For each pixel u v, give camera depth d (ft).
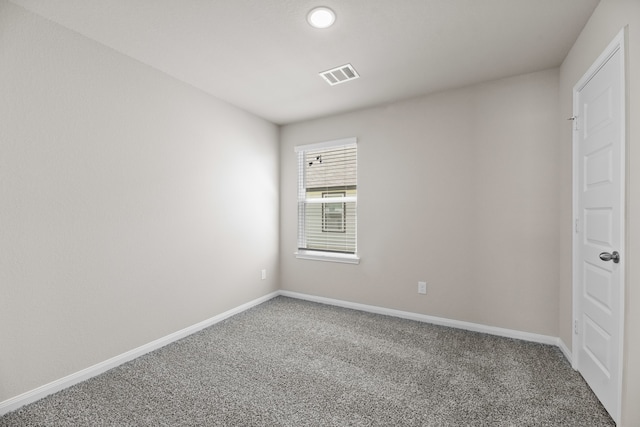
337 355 7.55
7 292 5.47
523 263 8.38
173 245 8.48
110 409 5.50
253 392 6.00
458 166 9.21
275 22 6.09
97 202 6.77
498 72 8.23
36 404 5.65
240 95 9.75
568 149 7.20
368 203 10.76
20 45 5.57
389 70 8.12
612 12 5.04
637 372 4.53
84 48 6.50
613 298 5.09
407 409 5.44
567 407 5.45
